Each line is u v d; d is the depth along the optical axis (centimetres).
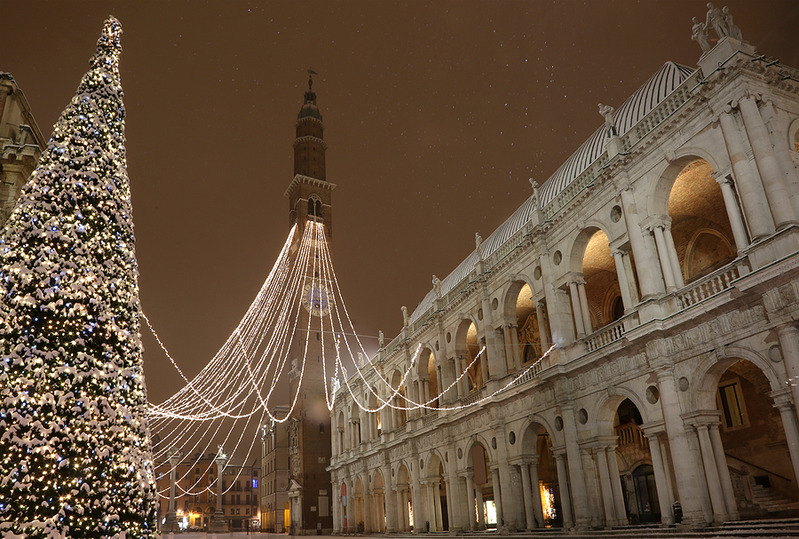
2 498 1325
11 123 2622
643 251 2731
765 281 2056
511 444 3709
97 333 1555
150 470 1620
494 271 4056
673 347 2517
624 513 2812
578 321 3197
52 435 1409
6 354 1428
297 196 9738
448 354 4691
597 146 3528
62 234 1573
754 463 2784
